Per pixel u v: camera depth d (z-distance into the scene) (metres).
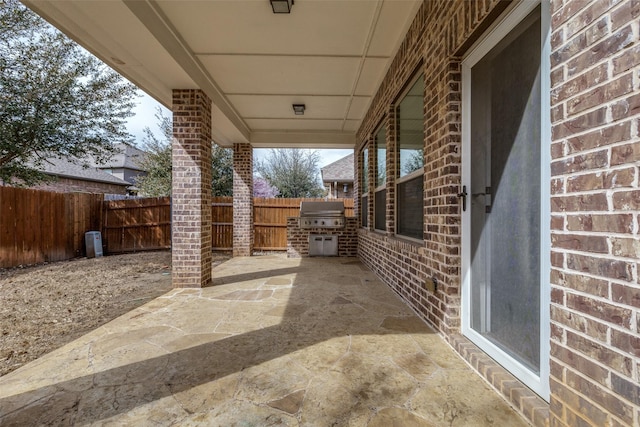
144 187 12.70
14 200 6.91
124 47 3.52
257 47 4.14
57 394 2.00
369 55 4.39
